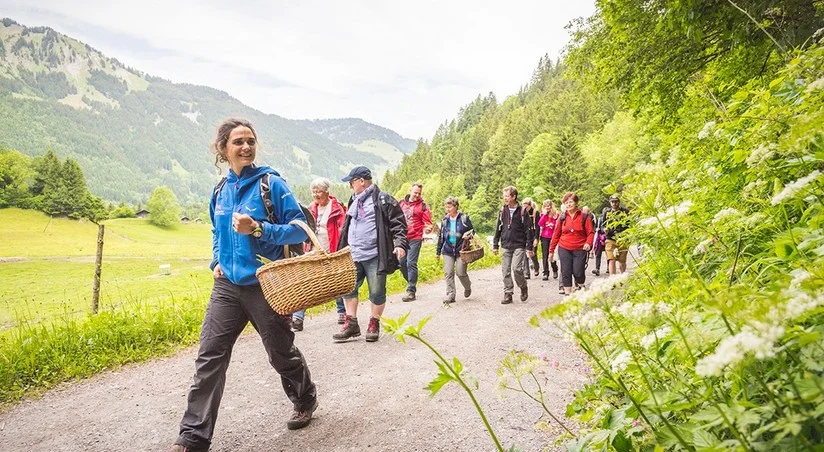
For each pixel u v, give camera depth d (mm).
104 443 3752
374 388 4617
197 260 71500
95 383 5184
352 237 6398
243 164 3457
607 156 71562
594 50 12625
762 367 1333
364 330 7141
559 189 74562
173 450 2998
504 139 110750
